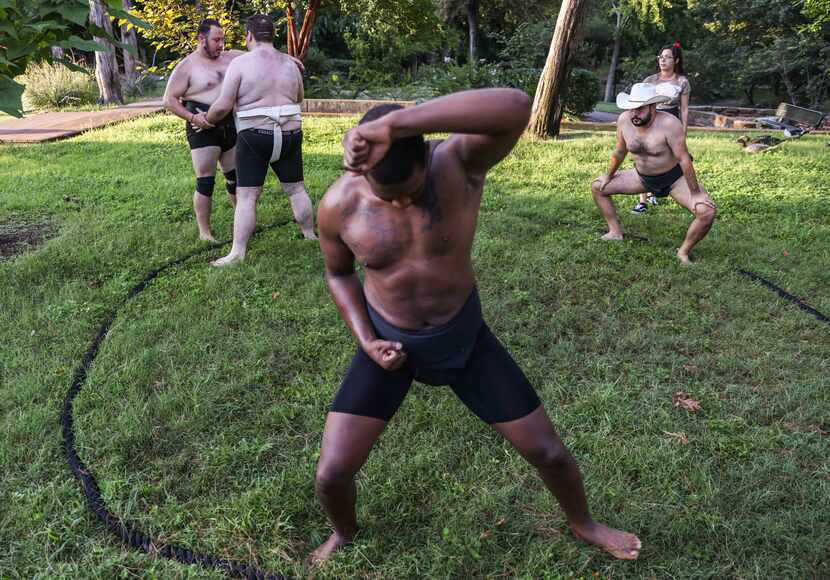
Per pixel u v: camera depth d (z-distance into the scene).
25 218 7.61
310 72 24.31
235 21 16.12
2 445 3.57
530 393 2.61
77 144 11.87
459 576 2.89
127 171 9.88
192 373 4.38
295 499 3.26
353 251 2.31
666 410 4.04
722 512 3.20
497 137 1.94
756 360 4.61
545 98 12.52
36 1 4.35
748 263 6.44
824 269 6.30
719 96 44.78
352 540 3.00
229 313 5.17
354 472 2.64
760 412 4.02
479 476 3.45
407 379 2.60
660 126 6.03
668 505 3.23
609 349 4.76
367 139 1.71
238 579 2.88
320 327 5.01
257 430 3.82
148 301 5.41
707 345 4.84
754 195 8.80
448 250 2.23
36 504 3.18
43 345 4.68
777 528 3.06
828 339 4.97
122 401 4.04
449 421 3.88
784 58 33.66
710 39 40.66
